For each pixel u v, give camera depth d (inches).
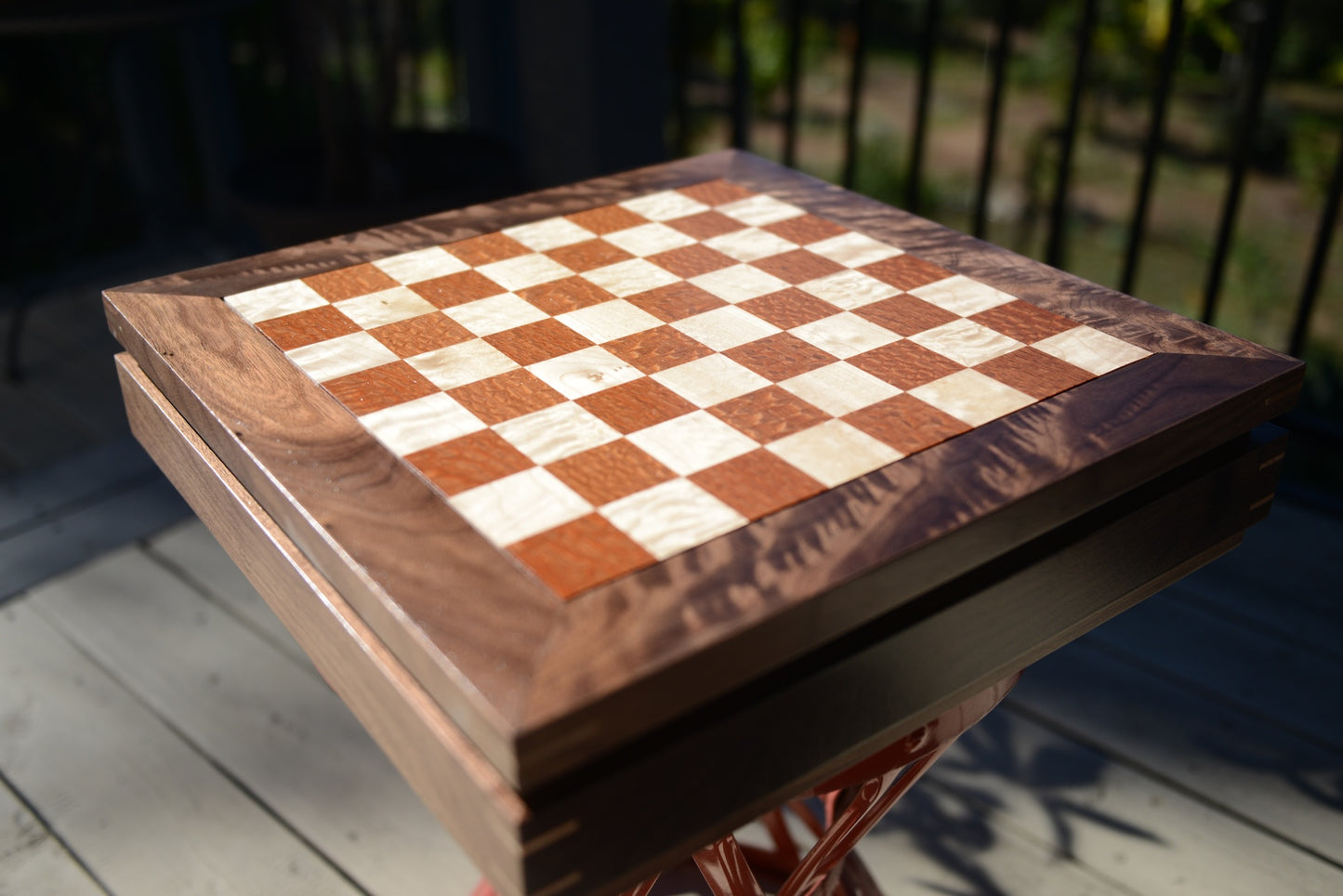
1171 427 30.3
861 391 31.4
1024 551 30.1
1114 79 166.2
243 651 55.9
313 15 63.2
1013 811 47.3
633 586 25.9
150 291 36.1
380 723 28.6
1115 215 151.1
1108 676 52.7
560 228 39.6
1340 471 98.4
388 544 27.0
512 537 27.1
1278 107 159.0
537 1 69.3
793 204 41.3
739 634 25.0
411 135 73.9
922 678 29.1
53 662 55.3
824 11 200.1
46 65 104.0
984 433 30.0
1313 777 48.2
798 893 34.7
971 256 38.0
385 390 31.5
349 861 46.5
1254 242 143.1
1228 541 34.5
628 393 31.3
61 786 49.3
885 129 173.3
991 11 199.5
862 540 26.9
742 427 30.1
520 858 24.5
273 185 69.0
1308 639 54.2
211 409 30.8
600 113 71.4
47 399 80.7
